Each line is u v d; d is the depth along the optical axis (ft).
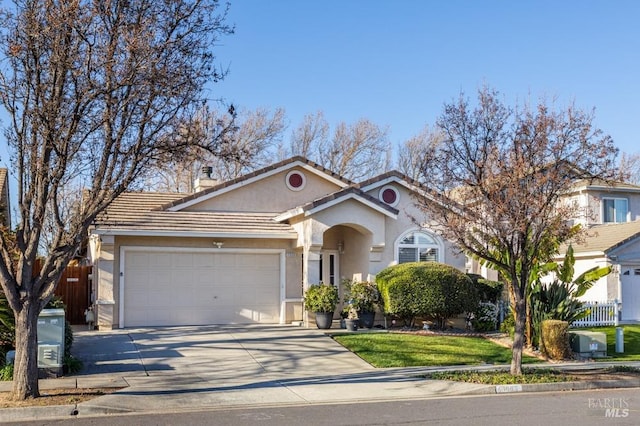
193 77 39.01
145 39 36.88
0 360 45.55
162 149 39.06
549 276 95.66
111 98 36.65
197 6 38.93
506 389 44.19
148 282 66.13
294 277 71.20
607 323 78.89
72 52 36.17
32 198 37.29
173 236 65.92
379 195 73.26
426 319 70.69
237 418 34.65
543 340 59.21
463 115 48.62
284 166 76.07
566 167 45.78
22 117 36.37
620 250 87.61
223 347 55.52
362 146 153.79
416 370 50.42
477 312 69.82
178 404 38.01
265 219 72.84
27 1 35.63
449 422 33.86
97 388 40.60
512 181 45.19
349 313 67.92
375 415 35.65
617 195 105.70
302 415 35.58
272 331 63.87
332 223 68.69
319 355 54.34
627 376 49.47
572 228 49.83
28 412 35.04
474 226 48.37
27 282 37.42
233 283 69.31
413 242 73.72
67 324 48.08
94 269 67.56
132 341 56.75
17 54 34.60
